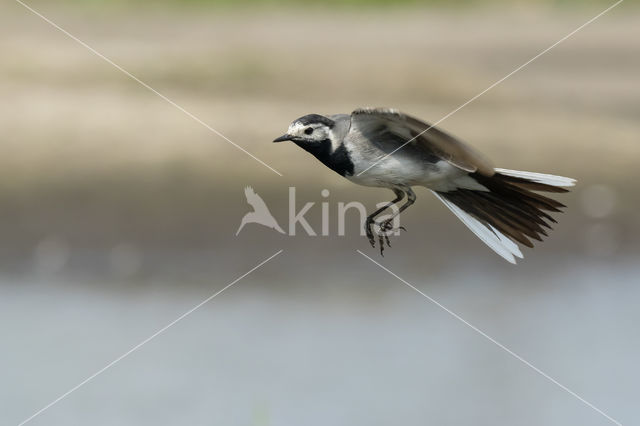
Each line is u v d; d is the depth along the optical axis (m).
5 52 21.62
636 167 18.97
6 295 14.20
